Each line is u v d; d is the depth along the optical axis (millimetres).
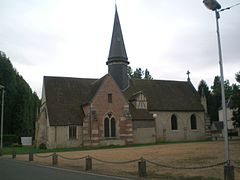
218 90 88625
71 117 44625
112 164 21250
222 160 19938
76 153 32938
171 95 55719
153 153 27438
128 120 45688
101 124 44156
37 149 43344
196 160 20562
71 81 49750
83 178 14961
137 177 15336
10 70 62125
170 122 52594
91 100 44094
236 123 40688
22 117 62219
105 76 46219
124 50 52969
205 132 55062
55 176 15812
